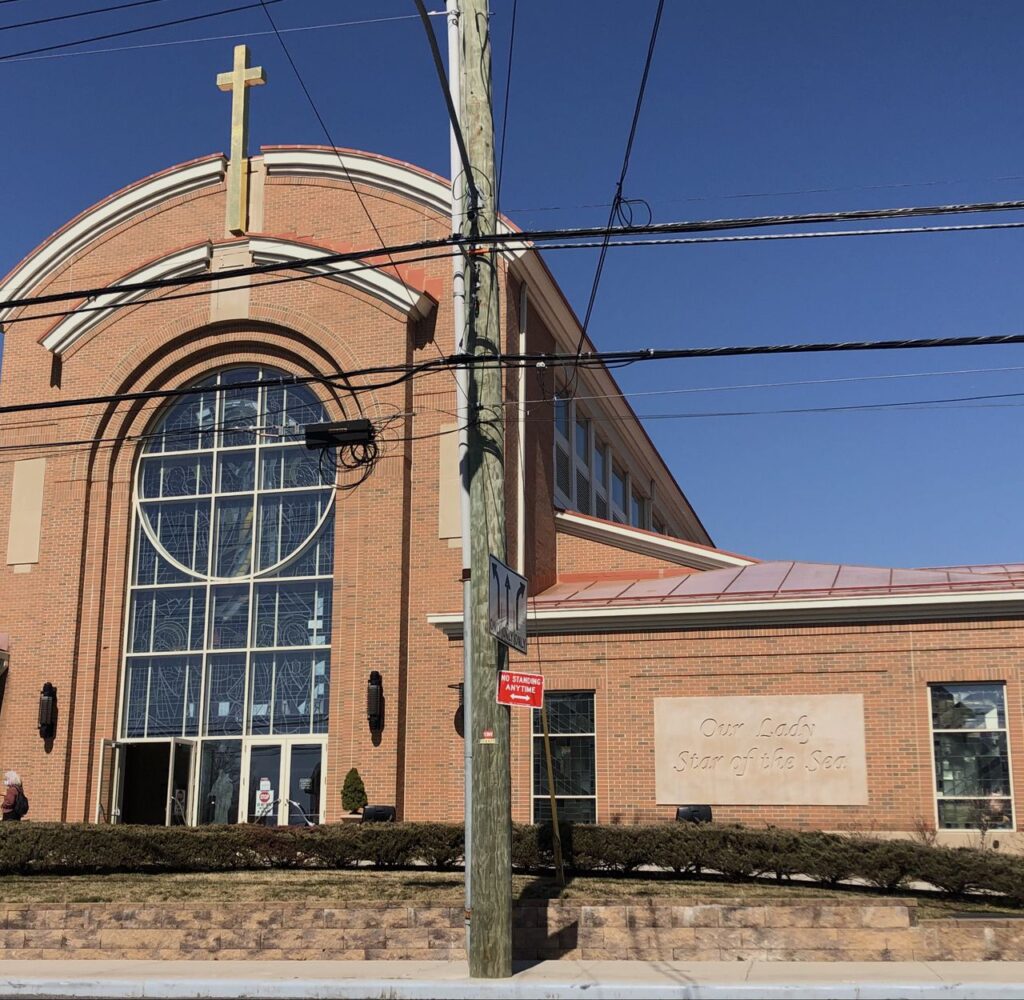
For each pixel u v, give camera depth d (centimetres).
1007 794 2150
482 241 1421
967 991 1222
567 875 1764
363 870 1912
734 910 1477
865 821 2202
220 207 2959
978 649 2212
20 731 2748
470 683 1375
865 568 2630
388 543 2641
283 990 1302
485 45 1527
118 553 2855
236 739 2698
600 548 3009
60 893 1703
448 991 1273
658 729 2364
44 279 3036
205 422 2903
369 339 2755
